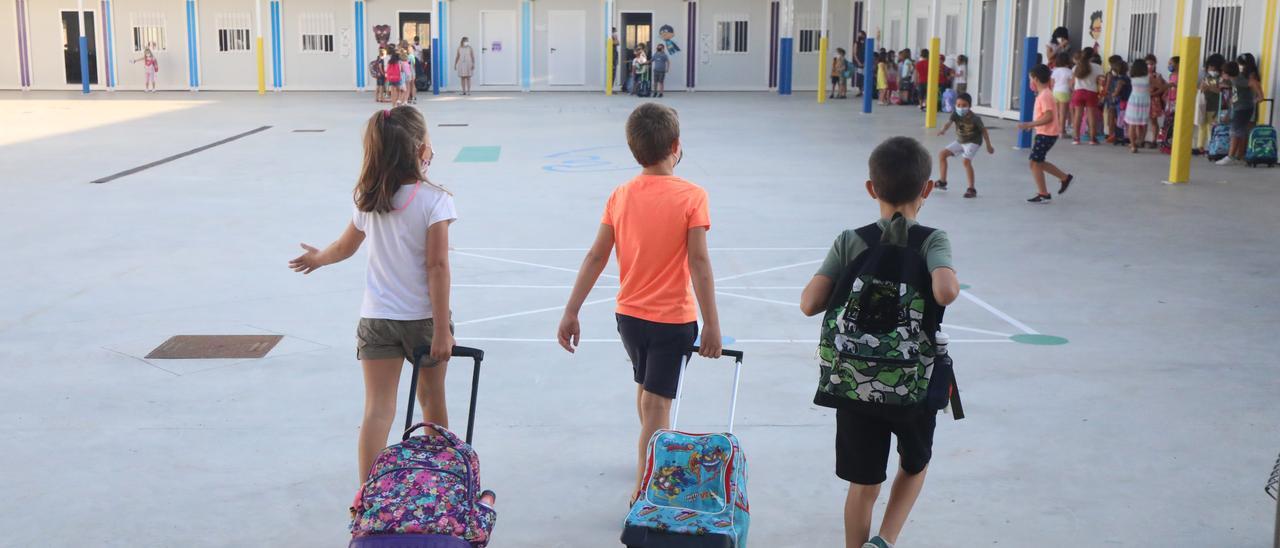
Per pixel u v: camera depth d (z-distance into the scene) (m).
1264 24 16.42
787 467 4.68
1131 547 3.89
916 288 3.22
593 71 36.31
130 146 18.34
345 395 5.64
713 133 20.91
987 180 14.31
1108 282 8.38
